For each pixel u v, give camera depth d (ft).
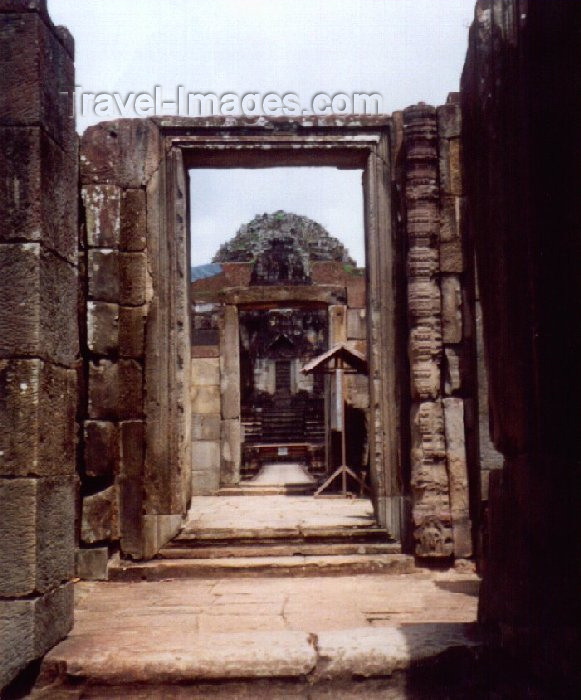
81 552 24.79
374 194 27.94
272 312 118.83
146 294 27.07
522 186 13.74
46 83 15.25
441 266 26.50
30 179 14.67
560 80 12.21
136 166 27.40
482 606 16.25
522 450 13.98
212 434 49.03
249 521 30.19
